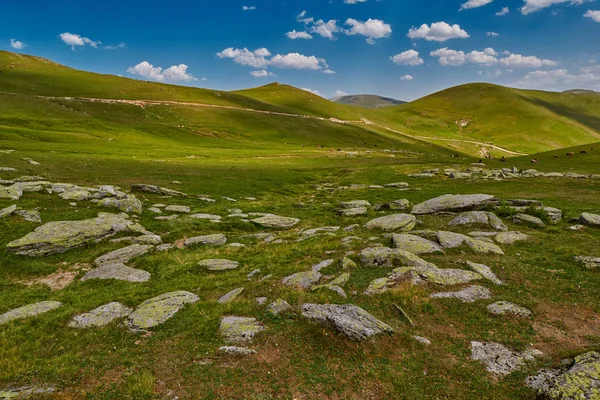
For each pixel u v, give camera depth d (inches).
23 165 2224.4
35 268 959.6
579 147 4761.3
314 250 1056.2
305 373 517.0
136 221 1418.6
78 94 7185.0
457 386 493.0
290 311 671.1
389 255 900.6
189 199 1934.1
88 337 619.5
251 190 2368.4
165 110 7190.0
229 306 703.7
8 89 6555.1
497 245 1023.0
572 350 539.2
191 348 576.7
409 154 5807.1
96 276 923.4
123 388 484.4
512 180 2539.4
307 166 3777.1
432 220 1371.8
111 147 3971.5
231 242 1268.5
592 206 1569.9
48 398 462.3
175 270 970.1
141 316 673.6
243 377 506.9
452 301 705.0
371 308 684.7
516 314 657.6
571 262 892.0
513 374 506.9
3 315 695.7
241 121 7672.2
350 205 1849.2
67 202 1512.1
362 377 509.7
